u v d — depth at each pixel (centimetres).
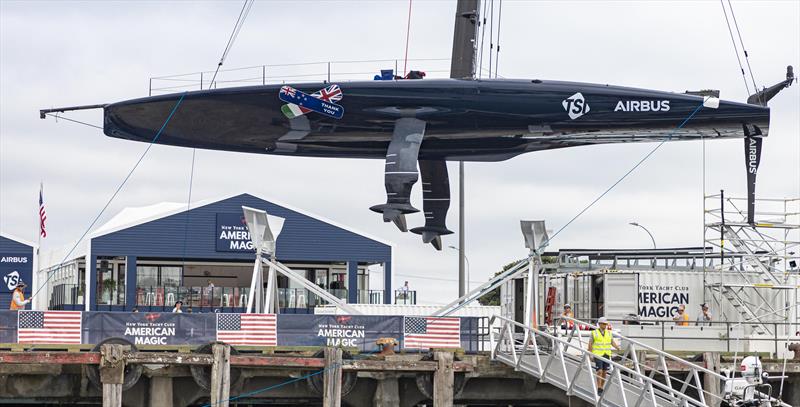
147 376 2980
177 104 3700
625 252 4016
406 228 3806
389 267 6188
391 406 3117
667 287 3750
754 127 3625
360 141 3781
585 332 3703
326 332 3192
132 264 5881
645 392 2891
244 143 3847
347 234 6156
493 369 3156
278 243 6069
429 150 3822
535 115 3644
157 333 3097
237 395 3033
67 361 2825
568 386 2914
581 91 3631
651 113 3619
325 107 3647
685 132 3675
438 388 3028
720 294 3756
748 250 3931
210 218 6003
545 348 3262
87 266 5841
